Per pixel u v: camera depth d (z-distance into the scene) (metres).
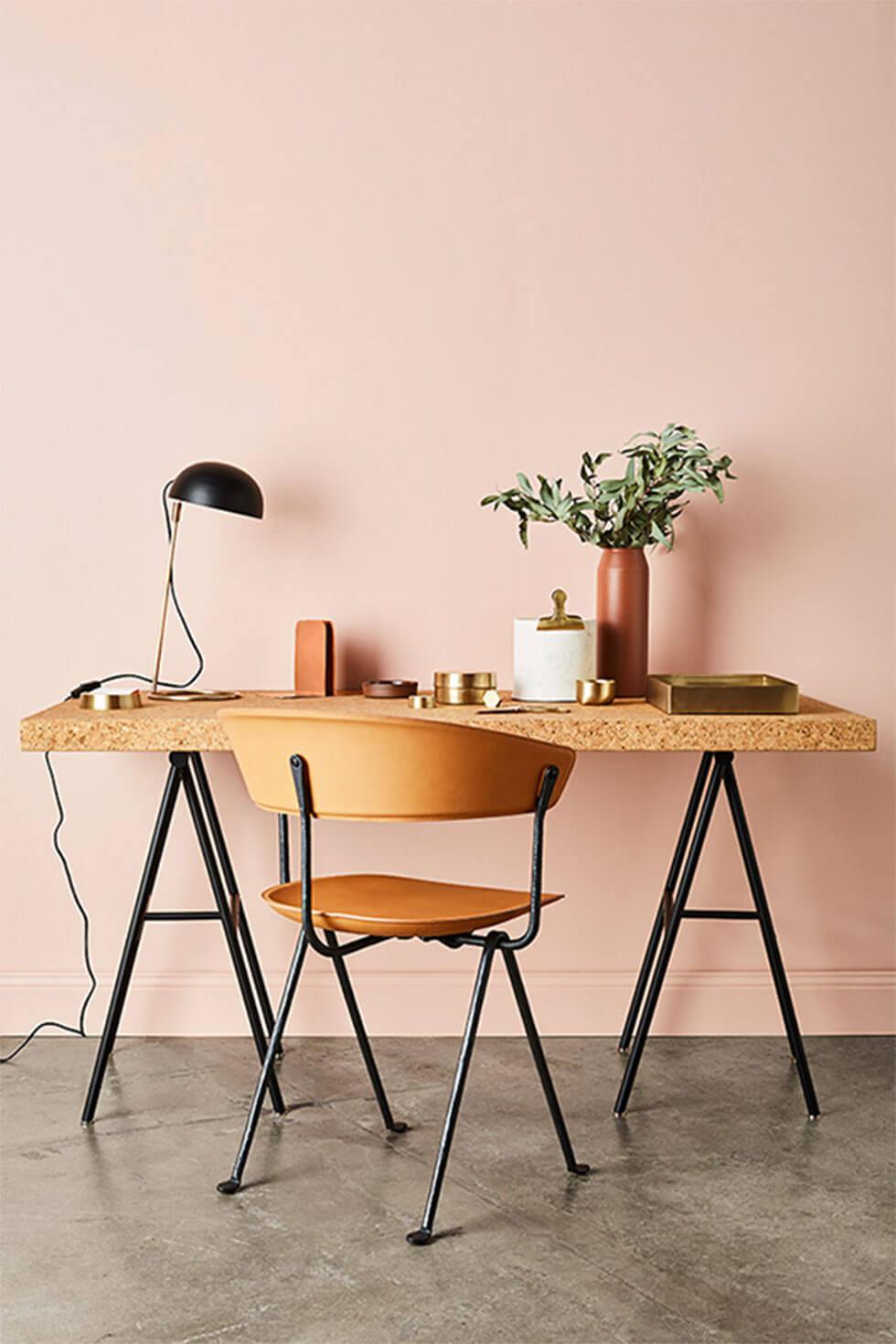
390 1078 3.10
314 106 3.32
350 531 3.37
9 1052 3.29
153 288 3.34
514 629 3.22
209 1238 2.33
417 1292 2.16
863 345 3.34
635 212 3.33
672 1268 2.23
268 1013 3.19
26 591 3.38
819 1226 2.38
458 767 2.33
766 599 3.38
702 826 2.91
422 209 3.33
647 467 3.04
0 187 3.32
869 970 3.43
